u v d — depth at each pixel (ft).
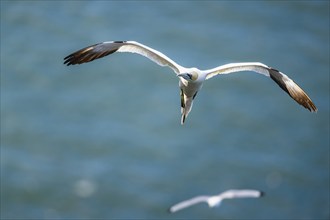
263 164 145.07
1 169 141.38
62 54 177.99
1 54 175.42
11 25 186.50
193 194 136.98
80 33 186.39
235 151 148.25
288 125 155.94
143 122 156.97
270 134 153.38
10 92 164.25
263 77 167.94
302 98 53.72
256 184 139.95
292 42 184.96
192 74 49.80
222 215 131.64
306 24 192.34
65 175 141.08
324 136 153.38
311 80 170.09
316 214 132.98
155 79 170.60
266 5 199.52
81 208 133.59
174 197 135.85
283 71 173.37
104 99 163.73
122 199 135.33
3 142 149.59
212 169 143.43
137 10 196.13
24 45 179.32
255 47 182.29
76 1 198.18
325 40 186.19
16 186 137.28
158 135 153.07
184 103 53.31
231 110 158.81
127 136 152.35
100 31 187.93
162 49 181.27
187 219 131.44
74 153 147.74
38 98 162.91
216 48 181.88
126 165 144.46
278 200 135.95
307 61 176.96
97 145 149.79
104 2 199.31
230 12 196.44
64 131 153.28
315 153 148.56
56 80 169.07
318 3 200.75
